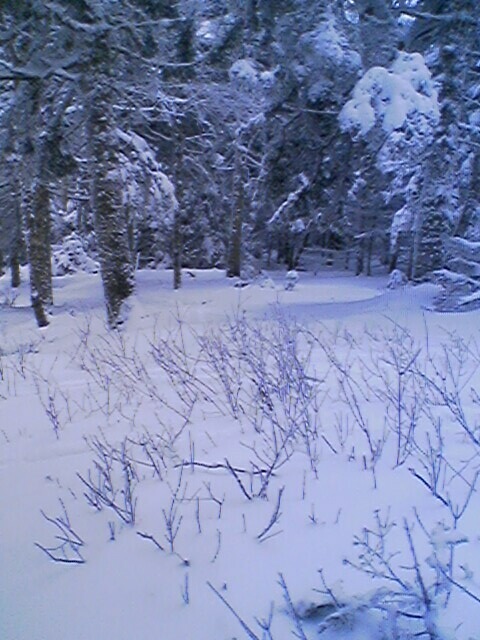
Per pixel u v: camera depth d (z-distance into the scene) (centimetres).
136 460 417
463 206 1397
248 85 1328
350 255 2331
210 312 1309
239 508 331
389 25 1241
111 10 1081
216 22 1370
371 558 269
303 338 887
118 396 616
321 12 1227
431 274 1408
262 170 1540
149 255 2180
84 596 267
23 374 771
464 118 1338
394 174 1434
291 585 258
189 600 257
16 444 492
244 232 1844
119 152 1273
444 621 227
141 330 1122
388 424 452
